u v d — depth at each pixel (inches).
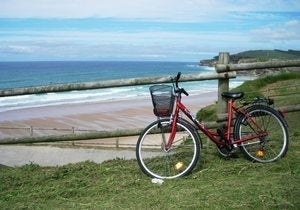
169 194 171.8
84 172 205.8
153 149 245.6
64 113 1371.8
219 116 226.1
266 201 158.1
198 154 194.7
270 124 208.8
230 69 227.5
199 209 155.5
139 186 186.2
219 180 186.7
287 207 153.1
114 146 649.0
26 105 1619.1
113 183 189.6
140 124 1139.3
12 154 584.7
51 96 2009.1
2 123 1173.1
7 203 171.6
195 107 1435.8
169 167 203.5
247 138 204.8
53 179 199.9
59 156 576.1
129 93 2199.8
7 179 200.1
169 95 192.2
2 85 3223.4
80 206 165.3
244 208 154.3
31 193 181.8
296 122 350.6
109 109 1467.8
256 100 207.8
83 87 221.5
